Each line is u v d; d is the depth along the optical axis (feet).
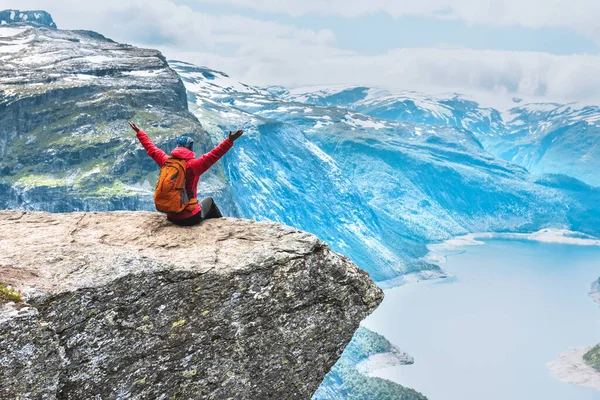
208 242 36.01
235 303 33.19
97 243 33.58
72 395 27.73
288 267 35.17
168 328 30.96
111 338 28.99
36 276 28.25
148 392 30.35
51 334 26.37
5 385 24.66
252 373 34.14
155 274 30.94
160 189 35.42
